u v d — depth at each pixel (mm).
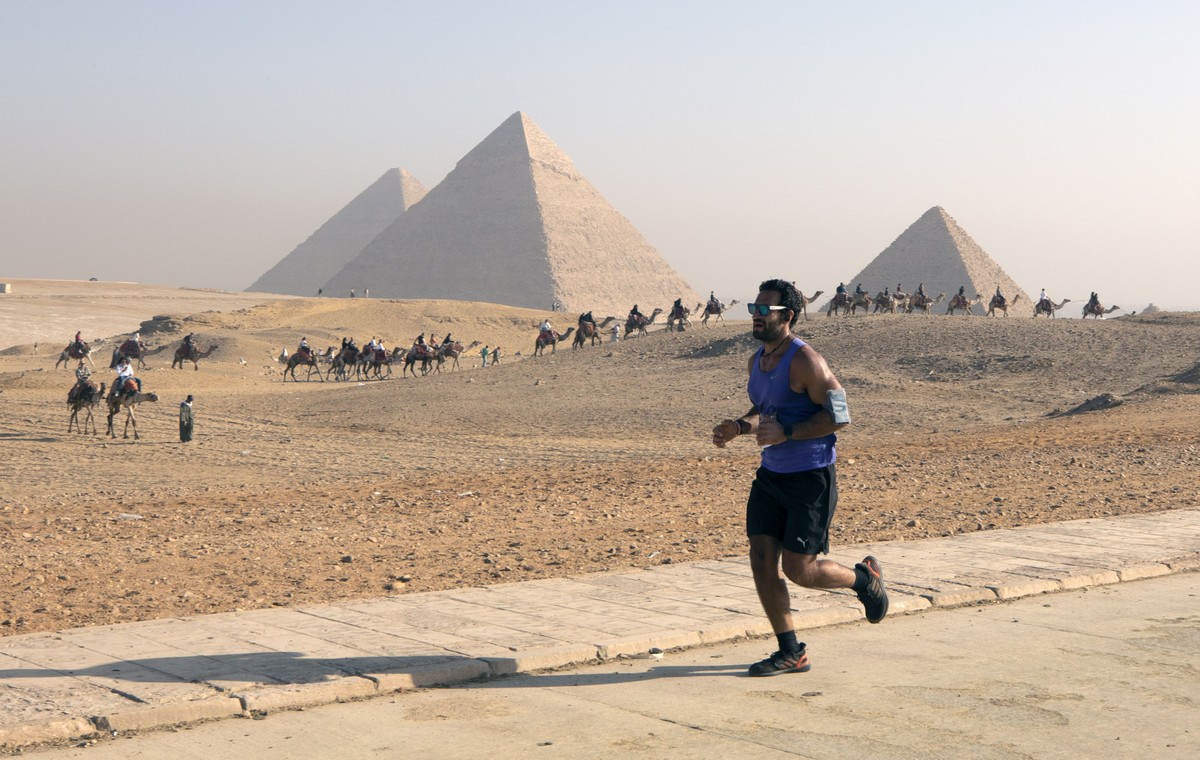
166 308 138125
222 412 42625
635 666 7020
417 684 6508
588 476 21609
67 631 7746
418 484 20938
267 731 5723
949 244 189125
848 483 18750
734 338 57000
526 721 5887
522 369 57750
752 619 7973
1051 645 7422
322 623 7957
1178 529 12281
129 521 15578
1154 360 45250
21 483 22094
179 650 7125
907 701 6219
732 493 18094
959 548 11070
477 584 10422
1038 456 22781
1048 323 55469
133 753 5359
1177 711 6031
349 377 68375
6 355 87938
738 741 5566
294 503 17875
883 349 52188
